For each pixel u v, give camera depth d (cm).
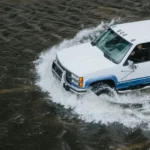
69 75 1592
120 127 1493
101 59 1638
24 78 1847
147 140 1423
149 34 1691
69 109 1588
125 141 1414
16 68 1948
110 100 1634
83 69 1573
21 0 3019
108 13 2797
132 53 1622
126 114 1575
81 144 1388
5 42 2266
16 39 2316
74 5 2938
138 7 2928
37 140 1405
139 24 1809
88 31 2456
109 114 1567
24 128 1473
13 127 1480
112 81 1609
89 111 1573
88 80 1557
